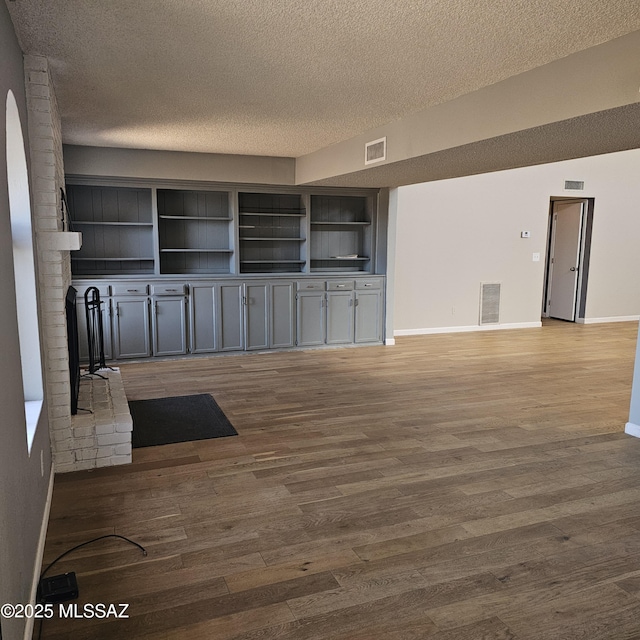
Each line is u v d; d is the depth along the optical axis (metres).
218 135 5.21
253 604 2.21
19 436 2.09
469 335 8.36
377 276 7.39
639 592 2.32
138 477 3.37
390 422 4.41
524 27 2.55
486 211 8.56
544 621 2.13
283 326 6.99
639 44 2.57
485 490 3.24
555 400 5.06
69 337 3.63
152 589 2.30
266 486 3.26
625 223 9.59
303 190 6.94
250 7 2.36
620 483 3.35
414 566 2.48
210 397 5.03
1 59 2.11
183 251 6.61
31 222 2.87
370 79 3.39
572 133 3.35
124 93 3.75
